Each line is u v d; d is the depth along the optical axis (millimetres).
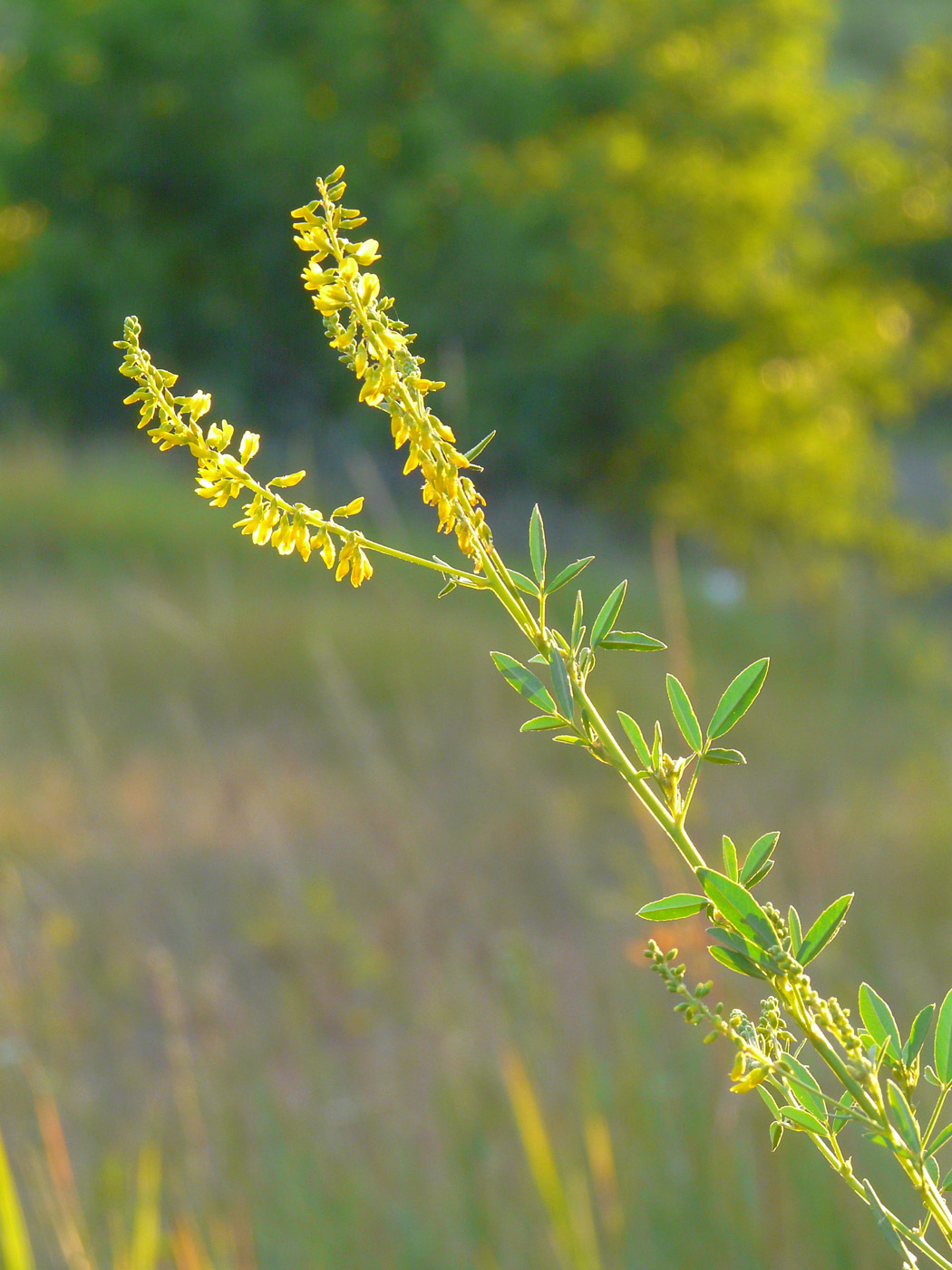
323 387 14750
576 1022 3039
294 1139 2607
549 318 14406
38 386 14555
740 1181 2172
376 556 8852
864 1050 655
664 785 645
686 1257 2080
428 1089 2859
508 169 15406
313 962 3734
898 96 17062
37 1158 2350
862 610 9281
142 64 14883
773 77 16438
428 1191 2387
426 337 14031
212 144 14922
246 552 8969
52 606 7629
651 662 7422
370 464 6180
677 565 13055
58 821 4691
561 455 14008
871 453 16781
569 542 12969
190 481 11414
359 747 5391
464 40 15070
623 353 13898
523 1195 2314
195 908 4004
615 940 3682
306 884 4230
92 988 3486
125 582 7926
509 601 639
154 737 5801
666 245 15680
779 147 16484
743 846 4254
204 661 6477
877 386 17125
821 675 8062
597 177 14703
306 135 14477
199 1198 2352
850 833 4594
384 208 14508
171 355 14891
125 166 15070
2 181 15750
